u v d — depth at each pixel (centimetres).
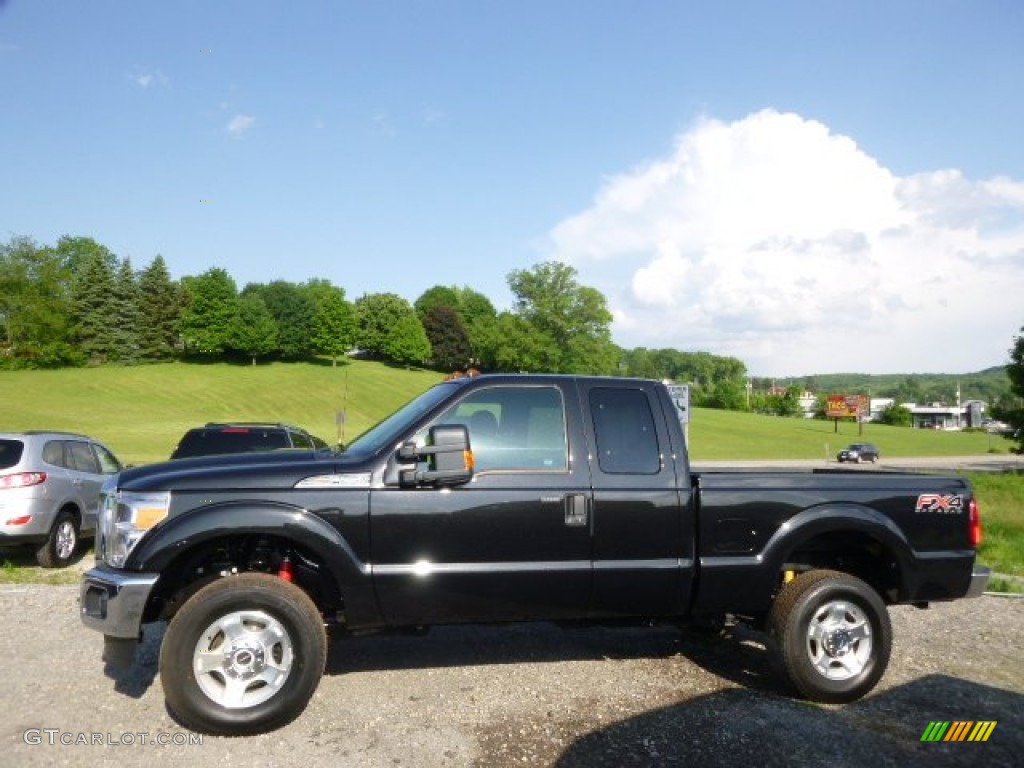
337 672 525
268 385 8900
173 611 468
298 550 474
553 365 9781
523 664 545
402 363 12600
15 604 709
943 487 525
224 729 414
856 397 8938
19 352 9262
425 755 395
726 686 508
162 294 10656
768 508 499
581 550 473
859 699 489
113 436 4497
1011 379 4131
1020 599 801
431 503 456
